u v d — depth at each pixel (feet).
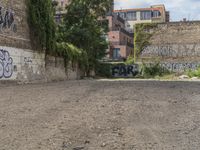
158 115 31.55
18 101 41.42
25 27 83.05
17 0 79.15
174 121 29.07
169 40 180.14
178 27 179.11
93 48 156.35
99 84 75.87
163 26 180.86
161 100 42.01
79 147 21.35
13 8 77.20
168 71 179.42
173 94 49.75
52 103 39.32
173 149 21.08
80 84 76.38
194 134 24.73
